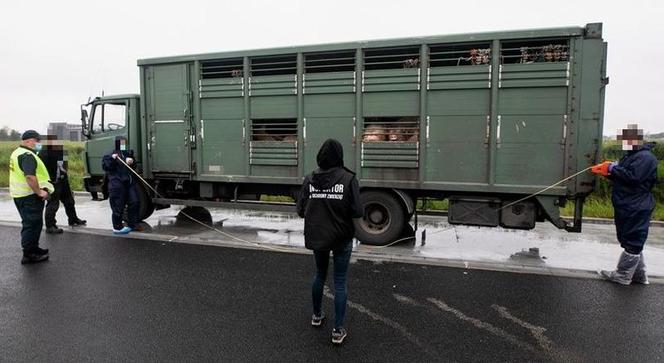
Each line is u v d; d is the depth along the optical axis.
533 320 4.24
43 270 5.71
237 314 4.33
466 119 6.62
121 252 6.66
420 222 9.20
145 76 8.50
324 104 7.31
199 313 4.35
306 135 7.46
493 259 6.38
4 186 15.65
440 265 6.08
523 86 6.31
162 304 4.57
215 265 6.00
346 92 7.16
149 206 8.92
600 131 6.12
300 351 3.59
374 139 7.08
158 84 8.41
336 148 3.71
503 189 6.53
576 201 6.36
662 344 3.76
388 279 5.47
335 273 3.76
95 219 9.42
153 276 5.50
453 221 6.92
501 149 6.50
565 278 5.52
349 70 7.21
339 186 3.62
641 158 5.00
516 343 3.76
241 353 3.56
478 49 6.59
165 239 7.55
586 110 6.13
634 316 4.34
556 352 3.61
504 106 6.43
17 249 6.83
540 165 6.36
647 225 5.11
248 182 7.95
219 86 7.93
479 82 6.50
